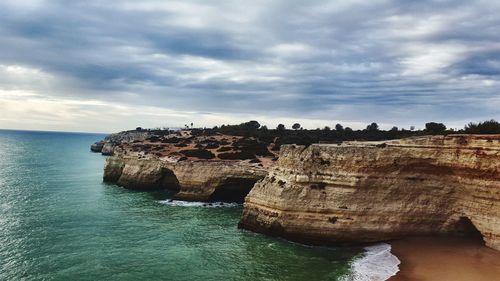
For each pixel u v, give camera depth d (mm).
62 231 44406
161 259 36094
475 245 36719
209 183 64500
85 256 36469
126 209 57500
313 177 41375
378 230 38750
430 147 39156
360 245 38844
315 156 42219
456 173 38375
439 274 30609
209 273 32844
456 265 32031
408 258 34562
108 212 55000
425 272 31188
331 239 39156
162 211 56875
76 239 41594
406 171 40062
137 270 33406
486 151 35469
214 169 64688
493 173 34938
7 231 43625
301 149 43750
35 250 37750
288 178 42938
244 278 31719
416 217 39375
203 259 36094
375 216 39094
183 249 38969
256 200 45531
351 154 40500
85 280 31203
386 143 41188
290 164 43844
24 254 36562
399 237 39031
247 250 38562
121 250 38438
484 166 35562
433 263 32906
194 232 45281
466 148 37125
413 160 39688
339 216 39406
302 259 35969
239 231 45625
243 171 63219
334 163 41000
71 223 48031
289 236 41125
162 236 43531
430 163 39344
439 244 37406
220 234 44375
